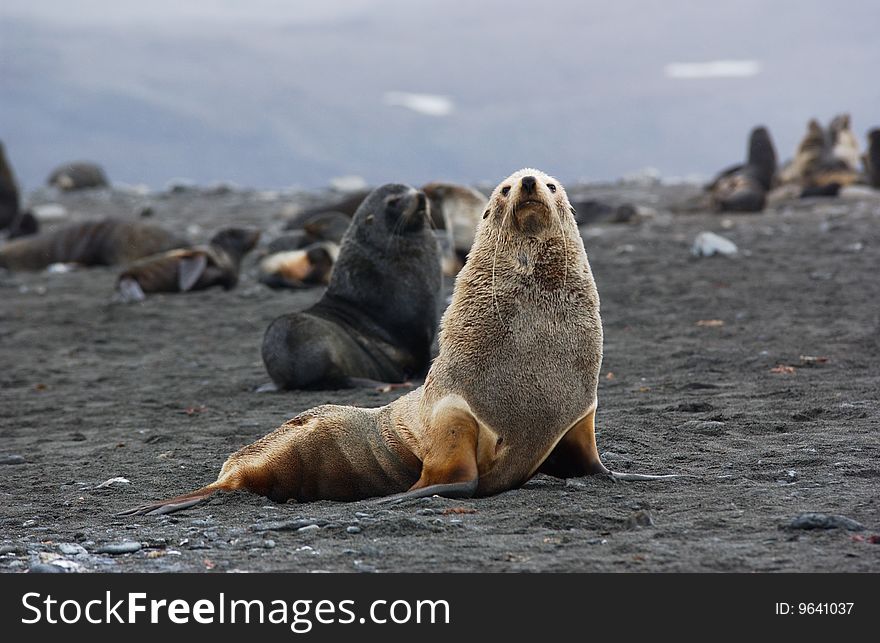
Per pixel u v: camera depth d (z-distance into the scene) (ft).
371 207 139.85
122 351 176.76
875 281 184.75
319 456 79.97
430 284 140.36
